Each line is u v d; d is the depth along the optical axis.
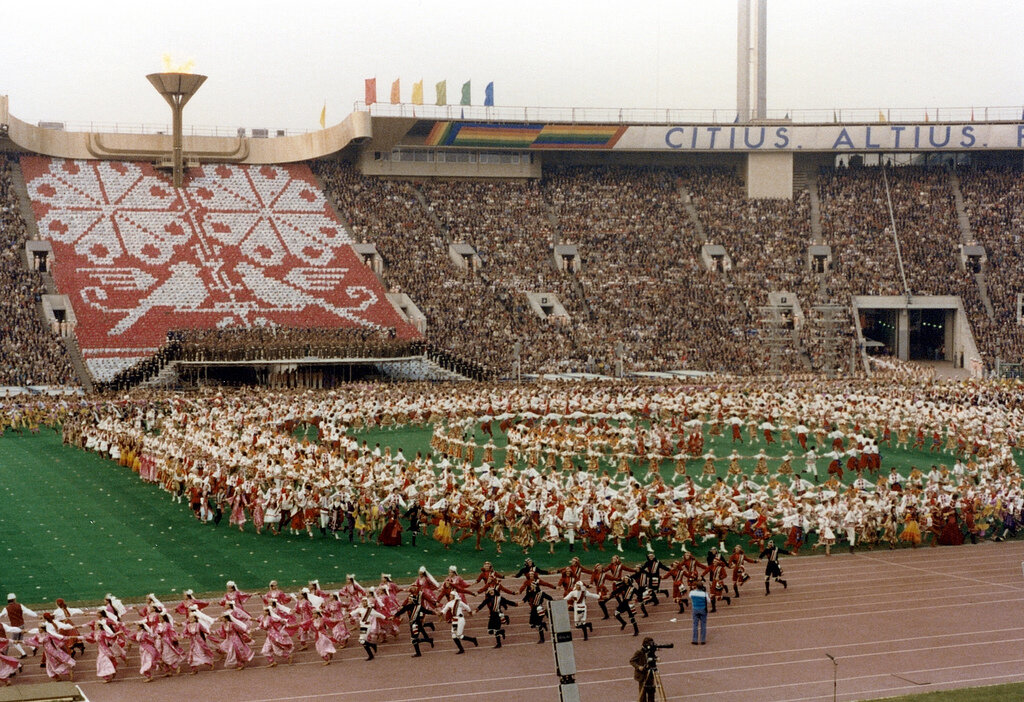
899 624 37.50
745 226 131.12
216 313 107.56
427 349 105.75
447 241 123.81
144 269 111.06
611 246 126.44
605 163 139.50
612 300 118.88
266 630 33.47
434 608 35.81
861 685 31.20
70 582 40.81
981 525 51.91
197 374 96.94
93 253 111.62
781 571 44.16
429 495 50.06
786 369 112.50
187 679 31.94
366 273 116.88
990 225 131.50
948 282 124.50
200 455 56.19
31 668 32.88
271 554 46.16
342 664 33.38
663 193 135.25
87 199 118.44
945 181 137.88
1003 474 57.25
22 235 110.62
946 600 40.72
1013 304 123.12
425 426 82.88
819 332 117.12
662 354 112.50
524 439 65.00
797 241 129.00
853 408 77.81
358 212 125.12
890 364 115.75
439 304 114.75
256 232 119.25
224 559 45.03
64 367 96.00
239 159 129.12
